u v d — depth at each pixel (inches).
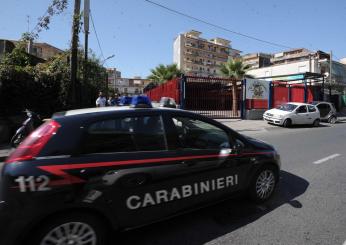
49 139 117.2
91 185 116.4
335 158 325.7
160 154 137.1
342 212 173.6
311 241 140.0
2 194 107.6
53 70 514.0
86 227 116.3
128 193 125.6
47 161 112.9
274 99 880.9
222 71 1040.2
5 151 341.7
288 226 154.9
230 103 831.7
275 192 205.2
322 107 847.1
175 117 149.6
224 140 166.6
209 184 153.0
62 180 111.6
